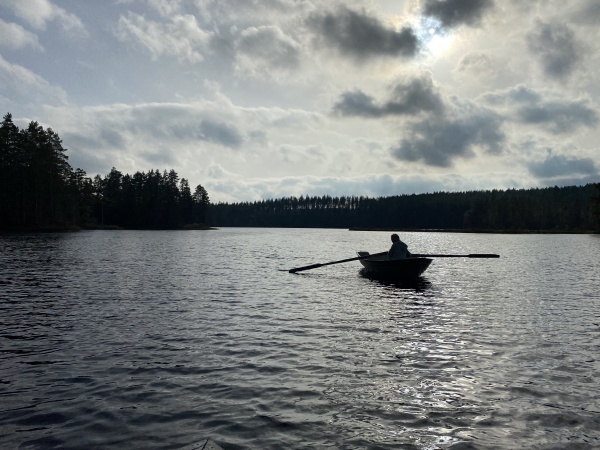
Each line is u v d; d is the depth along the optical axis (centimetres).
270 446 438
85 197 10881
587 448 439
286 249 4469
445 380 631
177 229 13700
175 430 473
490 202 15300
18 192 7294
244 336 879
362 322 1022
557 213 15050
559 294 1491
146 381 620
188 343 821
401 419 503
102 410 522
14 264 2295
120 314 1082
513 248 5106
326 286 1677
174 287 1573
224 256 3247
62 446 435
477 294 1491
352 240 7506
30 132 7531
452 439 455
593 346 816
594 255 3675
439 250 4731
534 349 795
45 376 635
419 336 889
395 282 1833
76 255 2962
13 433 461
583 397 570
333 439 455
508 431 475
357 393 582
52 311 1112
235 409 529
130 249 3794
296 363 707
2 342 812
